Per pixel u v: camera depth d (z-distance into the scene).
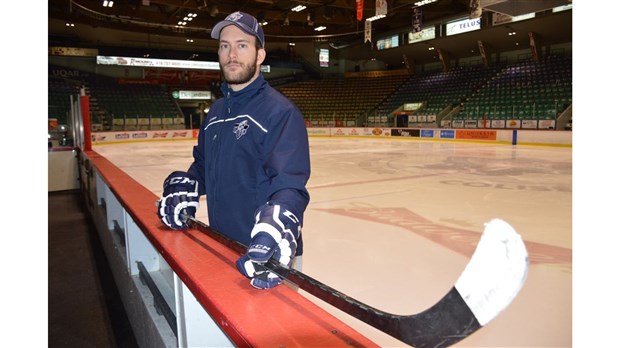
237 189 1.38
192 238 1.58
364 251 3.23
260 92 1.34
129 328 2.61
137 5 18.88
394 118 22.17
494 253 0.47
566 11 17.09
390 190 5.99
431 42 22.55
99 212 4.39
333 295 0.82
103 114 20.34
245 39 1.29
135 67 23.80
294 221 1.06
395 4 19.88
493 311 0.47
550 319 2.08
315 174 7.71
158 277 2.46
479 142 15.87
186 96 25.08
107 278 3.42
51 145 8.16
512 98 19.09
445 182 6.67
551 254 3.12
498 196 5.47
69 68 21.80
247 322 0.91
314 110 26.33
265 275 1.04
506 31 19.86
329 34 25.14
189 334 1.39
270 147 1.24
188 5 18.36
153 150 13.73
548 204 4.95
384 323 0.67
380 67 28.20
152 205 2.24
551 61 19.78
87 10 18.14
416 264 2.93
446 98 22.27
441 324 0.54
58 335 2.54
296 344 0.82
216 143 1.45
